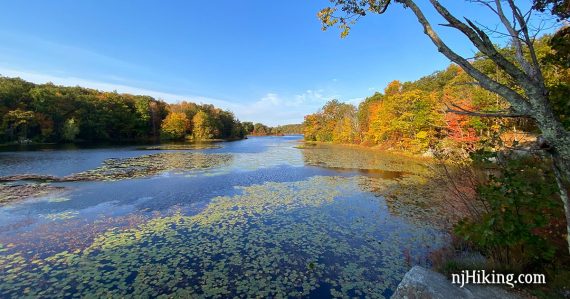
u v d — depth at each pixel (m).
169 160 24.92
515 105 2.73
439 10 3.11
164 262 6.24
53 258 6.38
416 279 4.42
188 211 10.05
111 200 11.46
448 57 3.14
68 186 13.93
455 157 7.43
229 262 6.27
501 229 4.06
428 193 12.67
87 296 4.94
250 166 21.81
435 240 7.39
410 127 31.19
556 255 4.20
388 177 17.05
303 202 11.34
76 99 50.31
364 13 5.07
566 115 4.08
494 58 2.79
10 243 7.20
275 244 7.25
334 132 60.28
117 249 6.89
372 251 6.84
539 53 12.30
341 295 5.07
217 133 81.75
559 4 3.80
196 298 4.93
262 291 5.16
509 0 2.90
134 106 65.75
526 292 3.91
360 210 10.20
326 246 7.13
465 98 21.38
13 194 12.27
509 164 3.92
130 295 4.98
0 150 31.67
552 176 3.83
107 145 43.75
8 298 4.85
